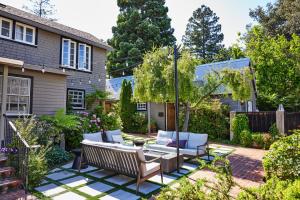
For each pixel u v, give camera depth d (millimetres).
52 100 9859
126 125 16500
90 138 7953
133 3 31656
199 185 2637
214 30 40406
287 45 20172
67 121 8867
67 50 13227
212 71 10703
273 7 30719
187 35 41312
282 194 2602
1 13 10062
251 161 8117
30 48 11391
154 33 28438
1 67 8180
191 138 8406
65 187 5445
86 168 7070
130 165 5340
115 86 21797
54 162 7492
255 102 19500
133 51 26219
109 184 5672
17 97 8711
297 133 4965
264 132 11508
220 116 12867
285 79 19391
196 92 9938
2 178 5277
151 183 5777
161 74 9031
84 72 13969
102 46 14859
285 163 4266
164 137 9000
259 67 20031
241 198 2637
